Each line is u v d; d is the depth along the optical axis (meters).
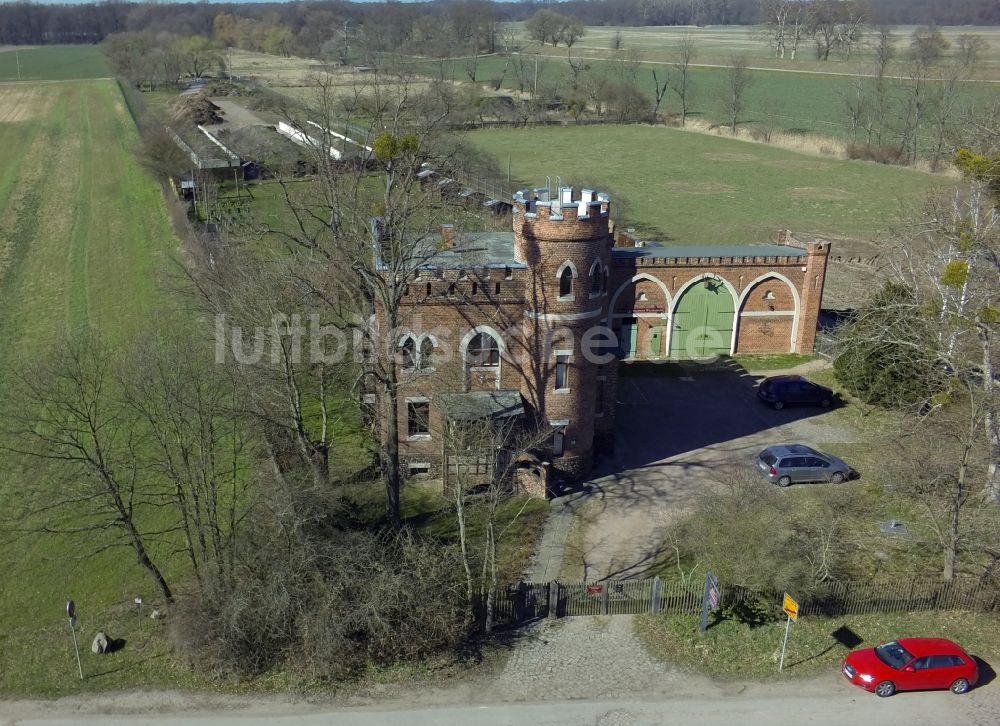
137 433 44.88
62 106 179.62
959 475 36.47
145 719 29.59
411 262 42.56
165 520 41.41
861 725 29.28
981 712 29.91
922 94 147.38
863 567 37.28
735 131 165.38
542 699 30.48
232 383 39.94
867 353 49.72
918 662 30.47
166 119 148.62
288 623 32.50
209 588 32.47
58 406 36.94
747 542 34.56
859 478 45.12
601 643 33.19
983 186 39.19
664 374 58.72
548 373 42.84
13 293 76.75
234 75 195.88
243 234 49.38
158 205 102.44
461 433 37.28
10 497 43.00
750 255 59.47
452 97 119.44
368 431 49.62
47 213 104.12
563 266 41.00
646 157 145.62
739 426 51.12
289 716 29.72
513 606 34.22
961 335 47.16
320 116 73.69
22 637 33.97
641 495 43.41
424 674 31.64
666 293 59.66
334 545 33.38
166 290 64.12
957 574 36.62
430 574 33.31
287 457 43.31
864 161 139.62
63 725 29.34
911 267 47.53
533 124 175.50
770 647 32.91
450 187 65.12
